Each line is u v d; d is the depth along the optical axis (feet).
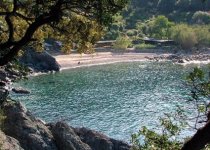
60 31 51.75
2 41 57.52
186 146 27.37
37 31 57.62
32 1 47.91
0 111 152.35
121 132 249.75
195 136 27.12
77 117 279.69
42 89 364.58
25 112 163.63
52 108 299.58
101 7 43.50
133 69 526.98
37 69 463.01
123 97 347.97
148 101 333.83
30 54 463.42
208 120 27.61
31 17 50.65
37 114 282.36
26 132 155.43
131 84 413.59
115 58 602.44
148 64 581.53
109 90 376.68
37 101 317.42
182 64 595.06
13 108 158.61
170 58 638.94
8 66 55.72
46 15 45.75
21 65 56.08
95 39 53.31
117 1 43.29
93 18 47.47
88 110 298.56
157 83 422.41
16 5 46.73
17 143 142.10
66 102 319.68
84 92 362.12
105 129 255.29
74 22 51.90
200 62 618.03
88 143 167.32
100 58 583.17
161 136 44.55
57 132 161.38
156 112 297.33
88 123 267.18
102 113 291.58
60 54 558.56
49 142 157.07
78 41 54.65
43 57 474.90
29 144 153.38
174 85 408.26
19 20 57.77
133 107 312.50
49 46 561.84
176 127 45.16
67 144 157.17
